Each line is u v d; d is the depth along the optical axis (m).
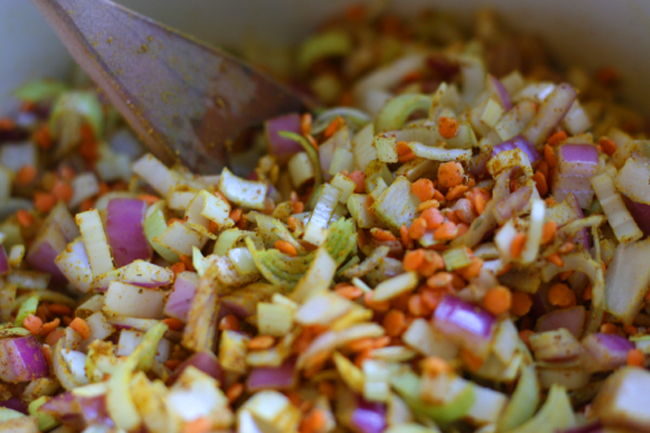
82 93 0.28
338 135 0.24
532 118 0.23
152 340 0.20
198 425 0.18
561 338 0.20
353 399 0.19
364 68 0.30
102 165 0.27
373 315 0.20
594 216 0.20
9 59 0.26
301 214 0.23
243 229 0.22
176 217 0.23
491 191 0.22
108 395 0.19
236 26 0.30
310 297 0.19
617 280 0.21
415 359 0.19
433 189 0.21
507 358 0.19
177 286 0.21
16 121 0.27
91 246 0.22
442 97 0.24
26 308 0.22
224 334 0.20
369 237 0.22
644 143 0.22
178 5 0.28
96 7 0.22
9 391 0.21
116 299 0.21
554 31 0.27
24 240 0.25
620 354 0.20
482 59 0.28
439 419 0.19
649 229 0.21
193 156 0.24
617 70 0.26
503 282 0.20
